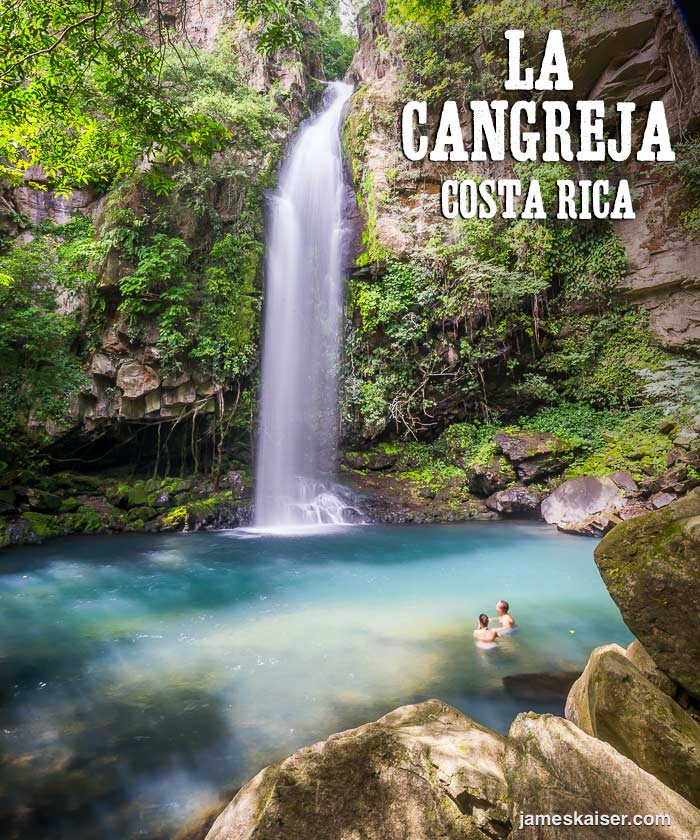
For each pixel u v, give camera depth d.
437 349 19.62
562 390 19.69
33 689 5.77
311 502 17.75
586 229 19.23
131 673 6.18
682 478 13.73
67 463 17.47
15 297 15.41
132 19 7.38
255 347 18.31
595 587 10.05
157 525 15.27
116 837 3.49
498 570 11.34
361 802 2.70
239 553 12.89
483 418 20.12
